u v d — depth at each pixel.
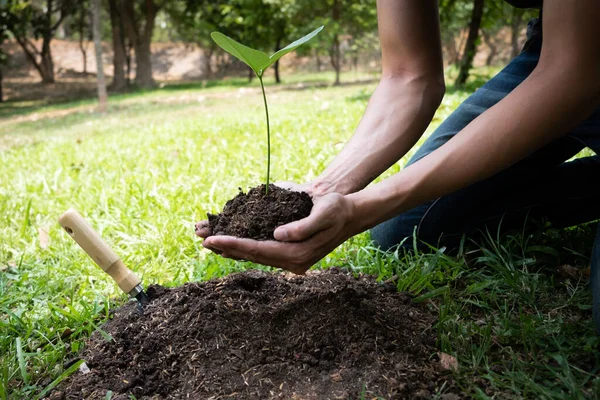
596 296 0.83
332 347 0.85
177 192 1.60
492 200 1.12
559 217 1.18
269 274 1.04
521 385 0.81
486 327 0.91
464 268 1.10
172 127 3.31
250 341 0.86
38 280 1.16
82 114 5.16
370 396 0.78
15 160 2.60
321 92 5.52
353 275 1.11
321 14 7.04
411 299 1.00
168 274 1.18
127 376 0.83
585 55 0.75
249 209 0.87
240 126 2.89
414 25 1.05
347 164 0.99
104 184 1.82
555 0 0.75
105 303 1.02
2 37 9.02
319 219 0.78
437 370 0.84
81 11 10.67
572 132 1.02
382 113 1.03
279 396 0.79
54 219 1.54
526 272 1.03
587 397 0.77
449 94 3.93
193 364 0.84
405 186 0.81
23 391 0.84
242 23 6.96
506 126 0.78
